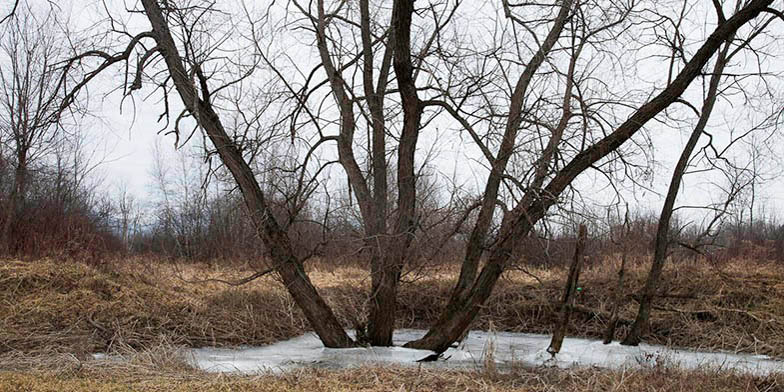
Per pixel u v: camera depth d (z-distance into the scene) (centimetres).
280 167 1266
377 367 1095
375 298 1325
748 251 2361
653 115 1212
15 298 1570
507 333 1944
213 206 2867
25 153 2045
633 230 2019
